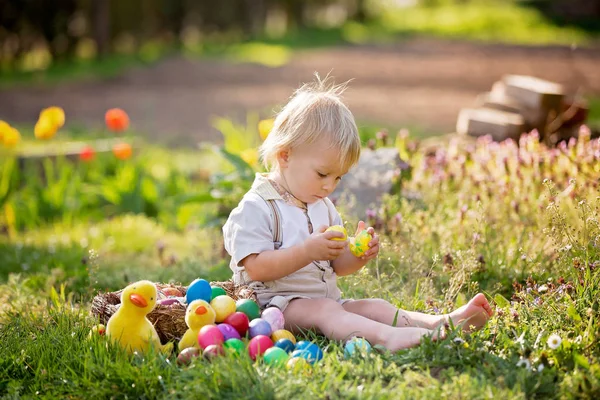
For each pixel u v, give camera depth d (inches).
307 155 139.6
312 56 883.4
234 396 111.8
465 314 133.3
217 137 473.4
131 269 212.8
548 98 296.4
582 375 115.7
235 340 125.7
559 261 160.7
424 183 229.6
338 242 134.4
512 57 854.5
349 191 226.2
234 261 143.6
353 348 126.4
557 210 157.4
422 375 118.6
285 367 119.3
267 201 142.6
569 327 133.4
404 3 1632.6
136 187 308.0
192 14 1032.8
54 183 307.3
